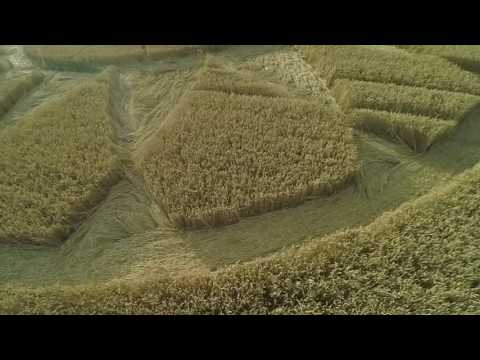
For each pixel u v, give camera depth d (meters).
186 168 9.65
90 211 9.38
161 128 11.27
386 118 10.43
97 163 9.87
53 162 10.12
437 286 6.55
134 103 12.95
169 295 7.00
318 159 9.39
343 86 11.89
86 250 8.65
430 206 7.79
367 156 10.07
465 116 10.66
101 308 6.87
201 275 7.17
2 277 8.17
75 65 14.78
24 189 9.39
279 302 6.78
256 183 8.95
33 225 8.58
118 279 7.68
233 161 9.66
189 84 13.28
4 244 8.78
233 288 6.88
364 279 6.79
